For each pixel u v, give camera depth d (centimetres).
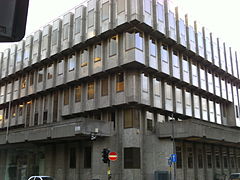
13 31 204
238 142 3300
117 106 2862
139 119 2805
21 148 3697
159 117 3039
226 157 3744
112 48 2956
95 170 2798
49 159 3272
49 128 2928
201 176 3131
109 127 2805
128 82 2819
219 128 2967
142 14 2802
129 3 2842
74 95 3322
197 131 2605
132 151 2661
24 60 4012
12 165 3750
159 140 2802
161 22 3030
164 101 3055
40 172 3338
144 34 2927
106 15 2995
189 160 3012
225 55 4200
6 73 4353
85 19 3275
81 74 3197
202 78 3697
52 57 3544
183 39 3325
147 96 2875
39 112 3716
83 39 3194
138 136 2747
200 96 3706
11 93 4259
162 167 2688
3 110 4488
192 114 3478
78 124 2598
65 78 3388
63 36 3441
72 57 3375
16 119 4122
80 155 3052
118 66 2825
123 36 2877
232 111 4225
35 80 3825
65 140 3052
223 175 3284
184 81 3316
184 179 2858
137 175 2623
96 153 2834
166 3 3181
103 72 2975
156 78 3047
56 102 3525
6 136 3491
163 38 3070
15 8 205
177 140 2848
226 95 4159
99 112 3067
